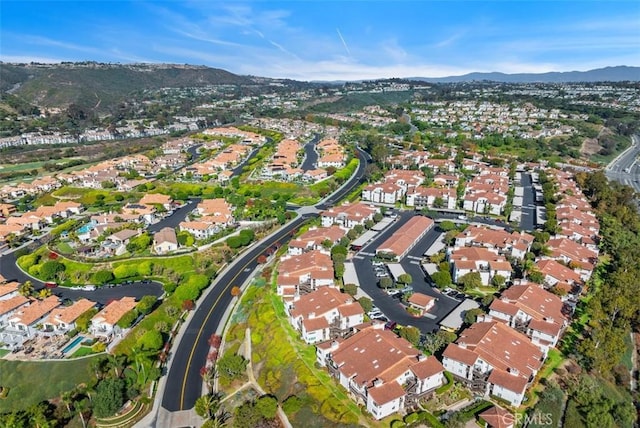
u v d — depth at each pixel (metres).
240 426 87.06
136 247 175.62
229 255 168.75
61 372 109.00
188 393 100.81
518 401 86.19
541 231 179.25
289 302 122.69
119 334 123.69
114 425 92.62
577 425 83.25
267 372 104.00
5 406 101.62
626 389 99.19
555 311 114.56
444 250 162.75
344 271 148.38
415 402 88.12
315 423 86.56
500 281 133.25
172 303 135.88
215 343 116.25
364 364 93.31
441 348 103.19
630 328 119.81
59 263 161.50
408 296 127.44
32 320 126.38
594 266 150.88
